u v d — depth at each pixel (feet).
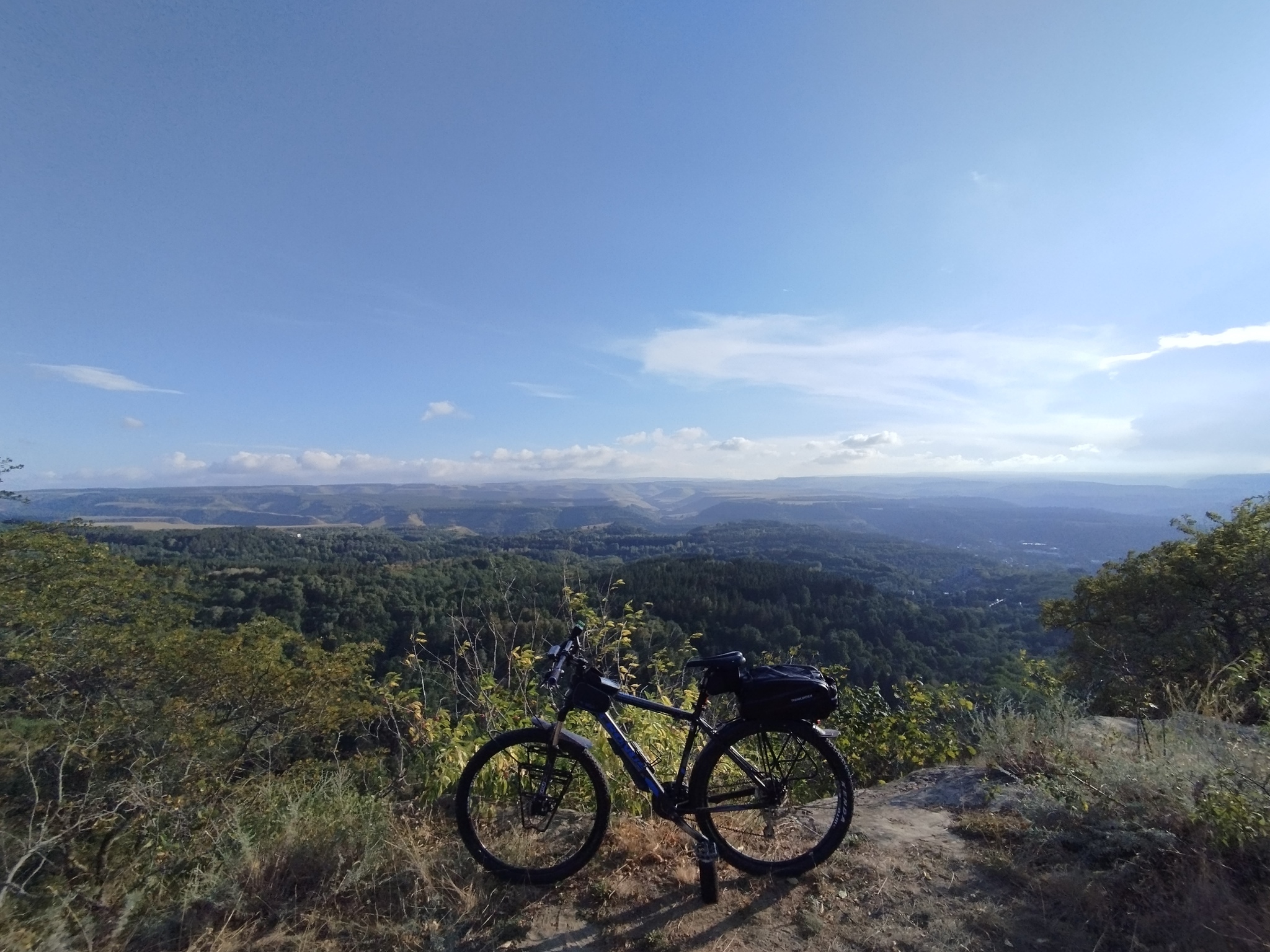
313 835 9.12
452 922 7.85
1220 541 37.14
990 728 13.32
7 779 11.32
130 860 9.41
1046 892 7.96
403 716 14.17
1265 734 9.95
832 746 8.87
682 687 15.19
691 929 7.66
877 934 7.42
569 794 11.03
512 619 16.63
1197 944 6.81
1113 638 37.14
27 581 39.52
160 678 32.73
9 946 7.07
